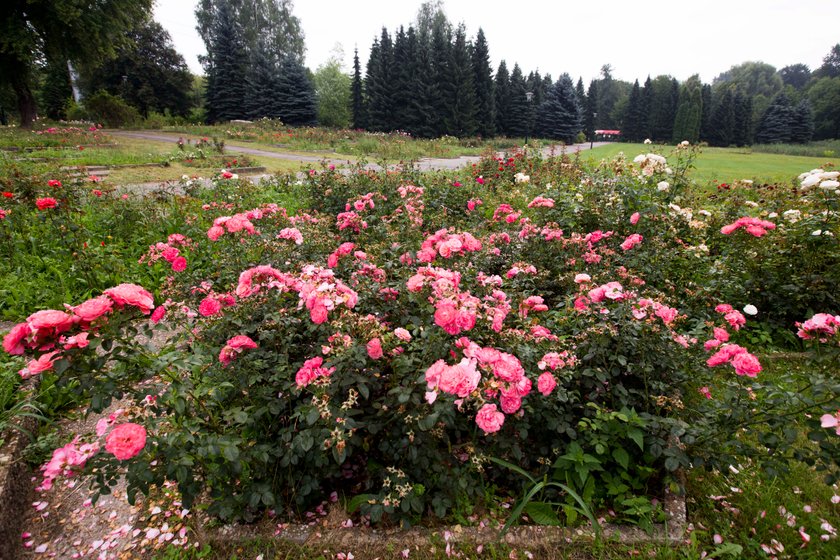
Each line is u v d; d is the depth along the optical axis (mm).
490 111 46031
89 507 2137
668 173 5582
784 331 3602
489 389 1666
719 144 61281
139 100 42344
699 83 71250
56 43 21125
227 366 1946
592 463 1970
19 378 2705
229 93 41750
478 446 2055
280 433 1833
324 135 27781
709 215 4969
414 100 40781
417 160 19547
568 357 2098
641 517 1906
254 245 3473
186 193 6727
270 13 48750
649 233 4316
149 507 2111
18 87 21906
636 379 2395
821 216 3674
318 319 1884
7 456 2172
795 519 1990
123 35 23375
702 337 2570
